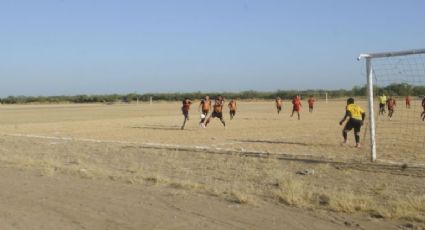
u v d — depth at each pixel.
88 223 8.21
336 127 31.09
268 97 135.00
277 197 9.95
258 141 22.44
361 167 14.05
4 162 15.23
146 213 8.76
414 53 14.14
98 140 23.44
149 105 98.50
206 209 9.00
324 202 9.49
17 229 7.93
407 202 9.20
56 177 12.42
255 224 8.04
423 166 14.09
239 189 10.80
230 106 40.03
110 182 11.71
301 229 7.76
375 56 14.73
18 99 149.50
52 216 8.63
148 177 12.16
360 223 8.08
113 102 138.12
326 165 14.32
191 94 133.62
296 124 34.25
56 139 24.16
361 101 77.81
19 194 10.34
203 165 14.80
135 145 20.66
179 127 32.53
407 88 17.66
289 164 14.80
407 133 26.39
